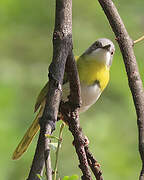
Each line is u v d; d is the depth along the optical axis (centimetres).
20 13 1562
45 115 488
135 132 1409
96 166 584
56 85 508
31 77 1495
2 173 1174
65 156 1288
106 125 1392
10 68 1511
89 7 1647
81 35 1603
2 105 1277
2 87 1353
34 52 1588
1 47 1564
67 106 576
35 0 1578
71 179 487
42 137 477
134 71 613
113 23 644
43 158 478
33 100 1426
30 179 475
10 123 1249
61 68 525
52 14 1603
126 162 1304
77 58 944
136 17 1631
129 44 634
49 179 450
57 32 546
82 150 550
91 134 1358
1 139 1205
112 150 1328
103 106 1447
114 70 1423
